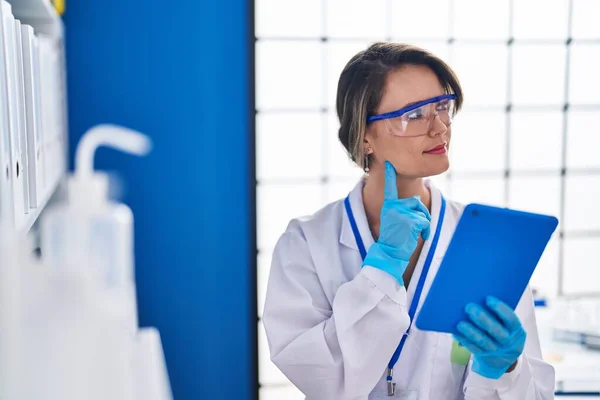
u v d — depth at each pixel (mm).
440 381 1293
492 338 1149
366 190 1412
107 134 1967
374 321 1235
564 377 1874
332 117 2873
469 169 3133
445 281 1136
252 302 2656
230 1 2514
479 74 3434
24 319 621
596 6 3584
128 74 2498
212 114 2555
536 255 1131
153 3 2480
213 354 2670
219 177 2588
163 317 2627
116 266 1865
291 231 1446
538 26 3498
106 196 1950
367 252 1298
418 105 1216
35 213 1282
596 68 3709
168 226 2586
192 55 2520
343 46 2850
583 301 2521
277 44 2818
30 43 1251
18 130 1119
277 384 2840
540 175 3008
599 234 3039
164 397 1410
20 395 599
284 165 2898
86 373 645
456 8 3146
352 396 1249
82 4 2443
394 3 2998
